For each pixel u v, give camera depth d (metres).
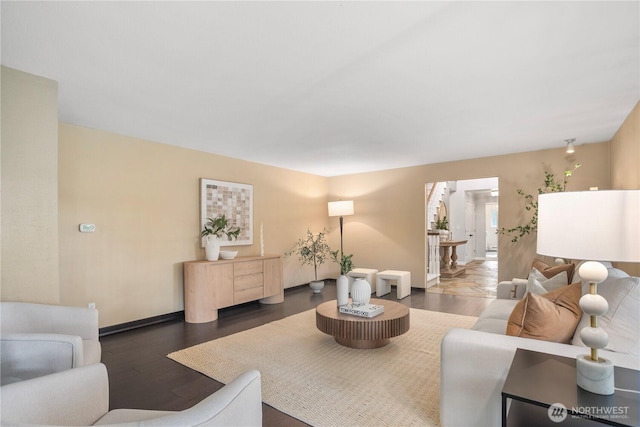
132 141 4.02
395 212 6.32
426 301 5.17
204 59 2.18
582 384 1.22
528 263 5.00
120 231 3.88
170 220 4.37
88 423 1.32
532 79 2.52
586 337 1.24
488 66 2.31
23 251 2.24
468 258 10.58
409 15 1.74
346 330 2.94
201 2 1.61
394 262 6.31
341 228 6.54
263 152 4.91
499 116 3.37
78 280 3.54
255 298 4.78
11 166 2.21
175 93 2.74
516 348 1.61
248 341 3.40
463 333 1.82
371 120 3.46
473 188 9.93
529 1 1.63
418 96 2.83
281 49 2.07
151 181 4.19
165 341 3.44
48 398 1.19
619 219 1.20
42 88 2.40
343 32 1.89
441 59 2.21
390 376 2.58
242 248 5.30
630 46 2.04
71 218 3.50
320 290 5.99
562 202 1.32
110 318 3.77
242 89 2.66
